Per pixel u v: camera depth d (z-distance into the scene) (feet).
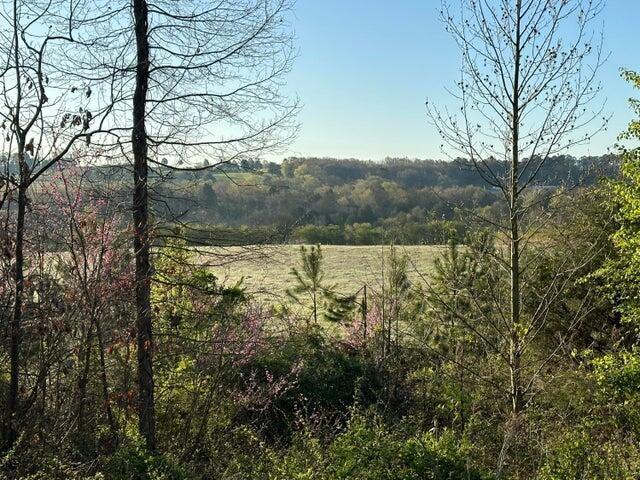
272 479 19.12
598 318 42.06
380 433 19.48
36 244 20.10
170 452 22.12
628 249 35.19
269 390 28.73
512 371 26.00
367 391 33.86
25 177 18.79
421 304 37.45
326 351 37.45
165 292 27.17
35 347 19.65
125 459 18.43
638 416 25.79
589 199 40.24
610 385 27.84
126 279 21.53
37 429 18.35
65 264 20.11
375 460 18.19
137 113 23.21
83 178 21.36
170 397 26.43
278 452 23.41
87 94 21.02
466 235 31.78
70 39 20.61
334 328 44.37
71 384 19.92
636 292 36.42
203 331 26.71
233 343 25.45
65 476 16.96
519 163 26.27
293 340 30.76
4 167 18.76
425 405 30.04
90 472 18.25
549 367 35.91
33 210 19.75
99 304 20.21
